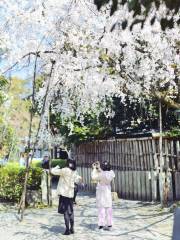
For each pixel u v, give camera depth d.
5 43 11.02
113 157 18.09
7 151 20.59
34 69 12.23
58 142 21.81
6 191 15.39
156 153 15.23
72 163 10.44
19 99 19.88
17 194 15.23
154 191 15.27
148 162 15.70
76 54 11.60
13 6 10.82
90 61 11.46
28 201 14.90
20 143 20.86
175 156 15.20
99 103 15.60
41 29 11.18
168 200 14.93
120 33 10.47
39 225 11.59
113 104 17.56
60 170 10.33
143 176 15.98
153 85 12.38
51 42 11.59
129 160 16.88
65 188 10.31
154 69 11.82
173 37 10.91
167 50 11.39
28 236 10.25
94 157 19.69
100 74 12.02
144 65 11.58
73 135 20.12
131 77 12.12
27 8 11.00
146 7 3.49
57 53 11.53
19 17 10.88
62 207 10.34
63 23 10.91
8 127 20.02
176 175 15.09
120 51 11.27
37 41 11.34
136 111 18.45
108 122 19.03
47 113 15.19
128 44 10.95
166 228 10.82
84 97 13.80
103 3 3.52
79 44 11.28
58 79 13.40
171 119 17.72
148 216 12.61
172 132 15.43
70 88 13.84
